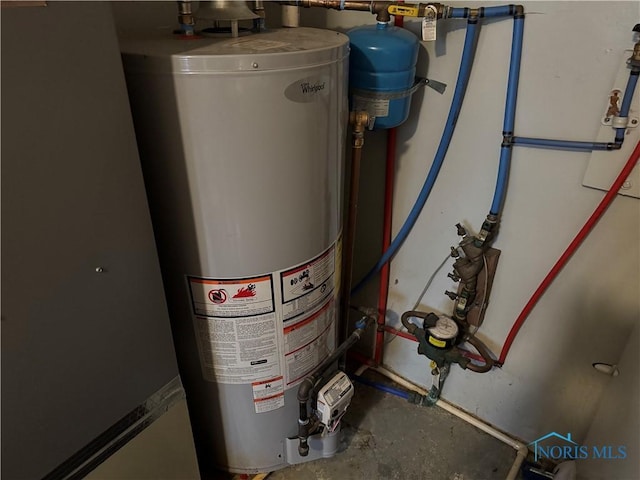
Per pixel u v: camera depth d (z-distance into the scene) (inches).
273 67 27.3
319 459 50.3
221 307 35.3
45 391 23.3
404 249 51.9
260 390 40.5
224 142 28.5
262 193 31.0
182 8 32.5
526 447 50.9
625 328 40.5
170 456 33.0
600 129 35.3
